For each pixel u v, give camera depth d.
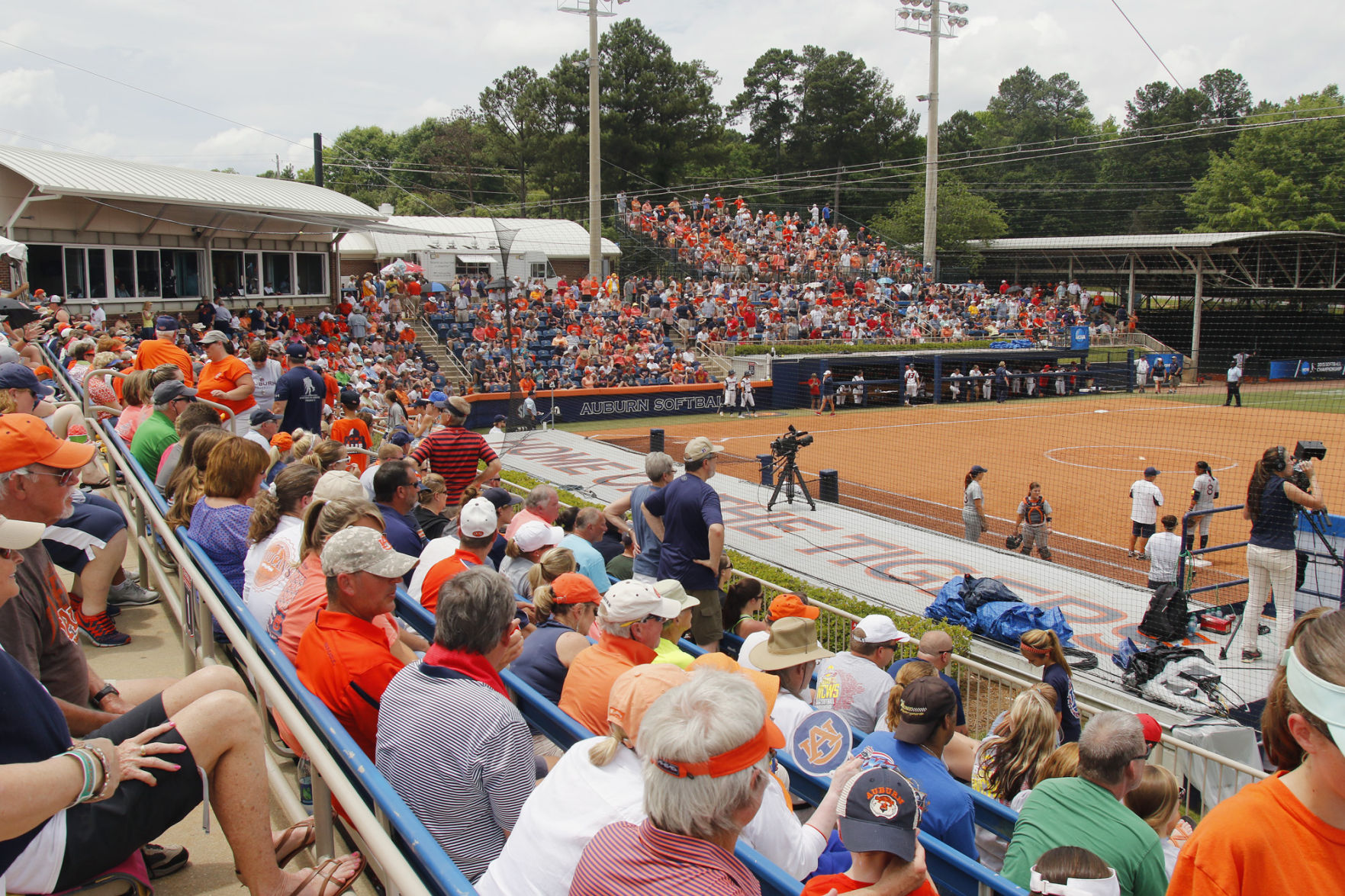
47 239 22.20
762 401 36.78
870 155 71.94
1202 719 8.86
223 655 5.34
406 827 2.49
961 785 3.99
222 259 28.36
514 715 3.19
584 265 47.56
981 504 15.38
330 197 29.34
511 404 25.94
